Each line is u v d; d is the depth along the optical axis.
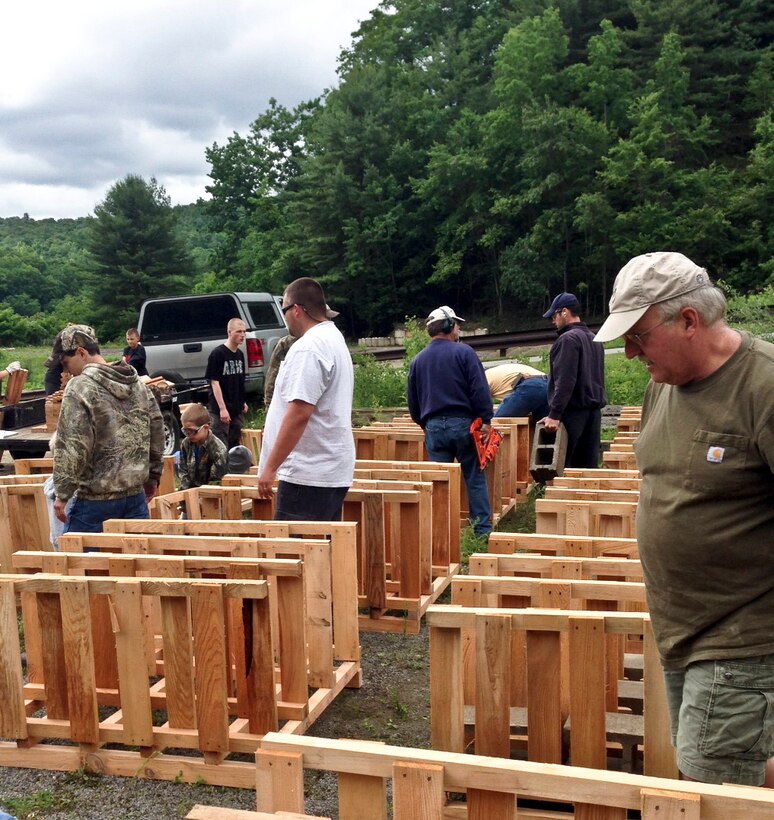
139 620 3.14
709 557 1.93
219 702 3.11
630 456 6.23
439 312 6.21
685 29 46.19
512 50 42.78
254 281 54.88
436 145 43.00
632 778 1.79
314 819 1.79
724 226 36.38
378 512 4.52
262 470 4.16
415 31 59.38
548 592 2.90
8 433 9.15
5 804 3.06
